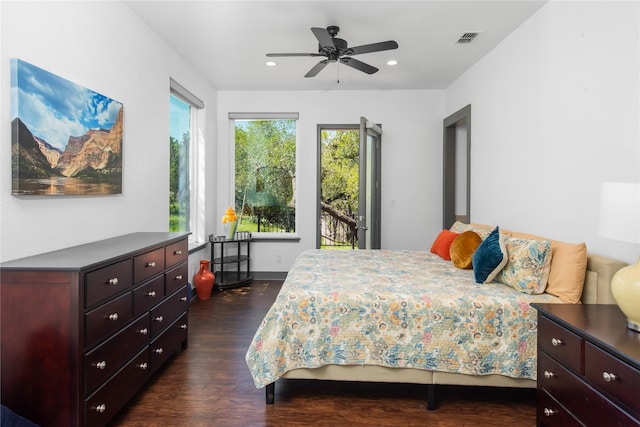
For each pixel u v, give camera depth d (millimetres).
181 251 2734
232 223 4688
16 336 1563
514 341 2018
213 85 4844
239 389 2254
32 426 1437
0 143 1651
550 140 2682
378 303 2082
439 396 2219
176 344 2643
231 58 3850
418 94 5008
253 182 5277
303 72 4297
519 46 3084
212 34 3254
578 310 1688
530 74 2928
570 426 1487
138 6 2748
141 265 2109
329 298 2111
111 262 1798
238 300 4137
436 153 5023
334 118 5074
